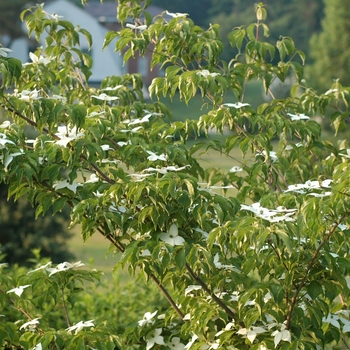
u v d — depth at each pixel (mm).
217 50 3805
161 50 4051
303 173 4121
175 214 3100
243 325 3188
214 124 3686
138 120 3730
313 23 39125
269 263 2842
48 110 3178
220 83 3582
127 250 2973
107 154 3453
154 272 3373
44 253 11836
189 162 3635
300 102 4266
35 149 3238
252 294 2924
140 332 3510
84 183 3365
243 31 4082
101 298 5504
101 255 16062
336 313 3463
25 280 3441
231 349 3182
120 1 4215
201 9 43625
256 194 3955
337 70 22266
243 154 3705
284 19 39531
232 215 3047
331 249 3246
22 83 3900
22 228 11625
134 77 4254
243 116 3838
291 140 3891
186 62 4016
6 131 3256
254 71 3969
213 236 2828
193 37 3908
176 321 3725
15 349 3373
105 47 4031
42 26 4102
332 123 4230
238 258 3232
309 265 2861
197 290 3424
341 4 22078
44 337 3070
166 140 3832
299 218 2754
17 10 34688
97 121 3332
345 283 2869
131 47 3936
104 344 3100
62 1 37938
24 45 36062
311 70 22719
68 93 4188
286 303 3006
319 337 3002
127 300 5465
